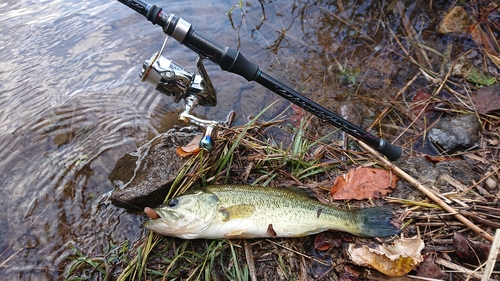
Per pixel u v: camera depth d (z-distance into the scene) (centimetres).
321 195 43
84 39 65
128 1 34
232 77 60
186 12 72
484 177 45
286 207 38
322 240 39
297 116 54
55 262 39
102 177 46
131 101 56
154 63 38
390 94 58
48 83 58
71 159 48
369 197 43
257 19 71
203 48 36
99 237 41
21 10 71
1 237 41
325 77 60
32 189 45
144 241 38
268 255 38
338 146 50
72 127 52
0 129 51
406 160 47
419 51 64
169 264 37
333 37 67
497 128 51
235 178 44
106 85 58
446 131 50
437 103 56
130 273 36
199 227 36
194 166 43
